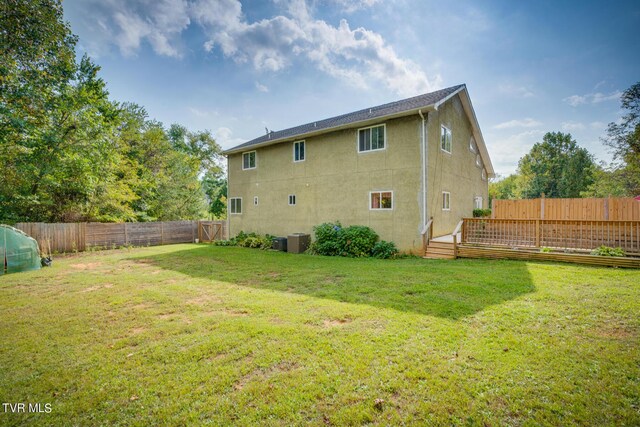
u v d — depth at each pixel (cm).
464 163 1484
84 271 934
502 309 460
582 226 809
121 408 260
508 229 916
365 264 923
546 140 3856
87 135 1591
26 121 1296
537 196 3659
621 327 383
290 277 769
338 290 616
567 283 590
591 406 240
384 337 377
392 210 1138
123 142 2208
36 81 1312
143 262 1095
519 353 325
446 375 288
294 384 284
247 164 1748
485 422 228
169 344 382
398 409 245
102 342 398
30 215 1578
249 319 463
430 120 1102
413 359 321
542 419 228
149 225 1781
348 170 1268
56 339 409
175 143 3541
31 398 278
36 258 996
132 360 344
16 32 1150
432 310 468
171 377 305
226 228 2008
